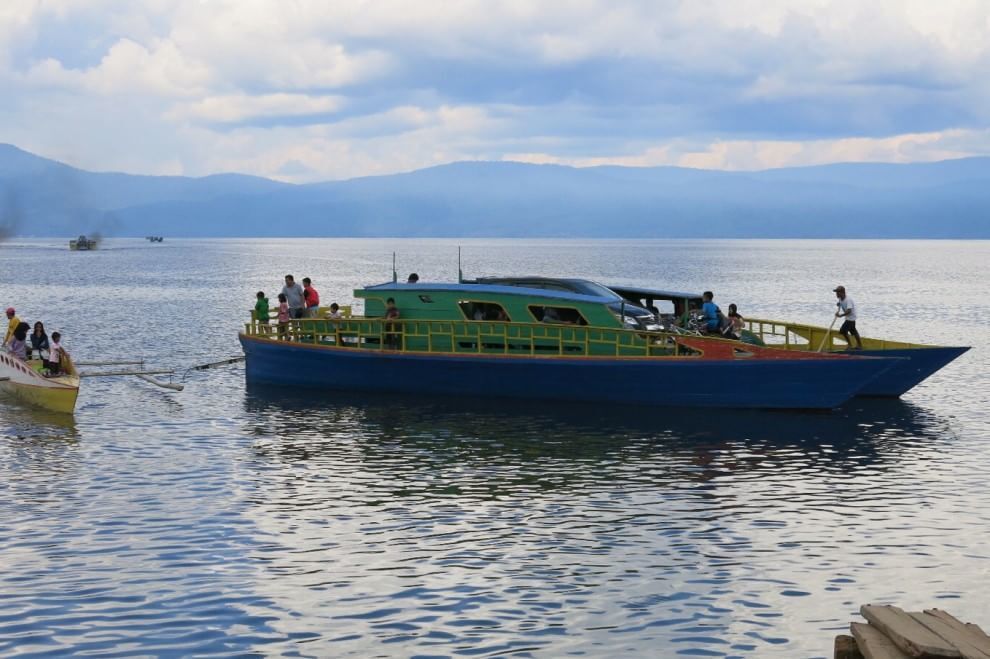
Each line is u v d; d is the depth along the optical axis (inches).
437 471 884.0
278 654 517.0
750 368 1135.0
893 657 378.0
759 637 536.4
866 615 418.0
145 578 617.0
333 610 571.8
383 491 818.2
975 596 591.2
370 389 1274.6
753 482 848.9
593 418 1114.7
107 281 4483.3
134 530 711.1
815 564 644.1
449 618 562.3
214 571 630.5
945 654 365.7
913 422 1111.0
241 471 884.0
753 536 700.0
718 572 630.5
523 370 1194.6
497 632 544.1
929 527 720.3
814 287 4163.4
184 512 756.0
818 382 1131.3
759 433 1040.8
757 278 5128.0
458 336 1242.0
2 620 553.6
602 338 1185.4
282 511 759.7
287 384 1331.2
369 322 1278.3
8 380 1243.2
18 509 761.0
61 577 617.3
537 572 631.2
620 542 687.7
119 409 1190.9
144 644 526.3
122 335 2037.4
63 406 1164.5
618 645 528.4
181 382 1401.3
